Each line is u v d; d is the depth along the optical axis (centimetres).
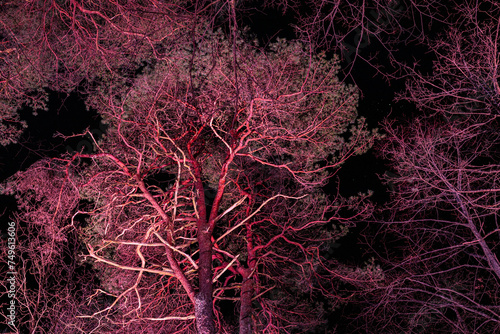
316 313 1225
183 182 872
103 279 1047
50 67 796
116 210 938
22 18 761
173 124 958
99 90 832
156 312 1030
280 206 1215
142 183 679
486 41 920
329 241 1208
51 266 995
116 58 761
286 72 862
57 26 791
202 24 705
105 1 730
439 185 1181
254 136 981
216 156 1116
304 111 921
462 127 1088
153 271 595
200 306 595
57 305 940
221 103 860
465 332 1082
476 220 1315
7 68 742
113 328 950
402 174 1155
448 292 1245
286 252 1220
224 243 1223
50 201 871
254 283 1063
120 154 947
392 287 1123
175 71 832
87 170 938
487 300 1306
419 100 1013
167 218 647
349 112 975
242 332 910
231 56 754
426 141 1059
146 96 877
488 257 1057
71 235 979
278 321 1094
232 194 1169
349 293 1298
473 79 943
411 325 1135
